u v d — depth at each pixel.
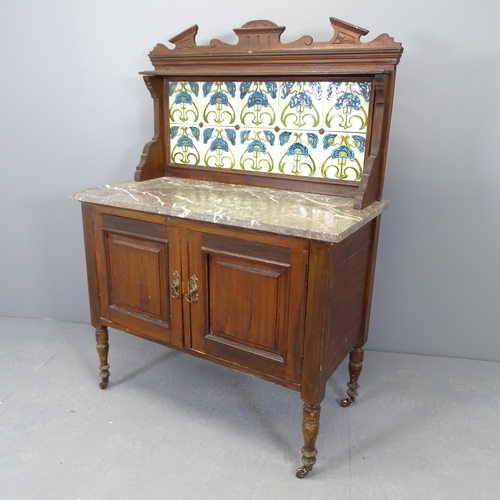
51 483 1.41
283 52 1.59
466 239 1.90
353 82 1.55
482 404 1.79
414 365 2.04
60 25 1.99
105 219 1.61
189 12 1.88
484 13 1.64
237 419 1.71
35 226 2.30
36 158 2.20
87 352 2.15
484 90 1.71
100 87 2.04
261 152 1.77
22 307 2.46
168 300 1.56
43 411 1.73
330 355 1.38
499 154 1.77
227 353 1.49
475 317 2.01
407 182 1.88
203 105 1.83
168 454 1.53
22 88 2.10
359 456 1.53
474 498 1.37
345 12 1.74
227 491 1.39
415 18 1.69
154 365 2.06
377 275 2.04
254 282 1.36
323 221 1.29
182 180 1.91
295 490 1.40
